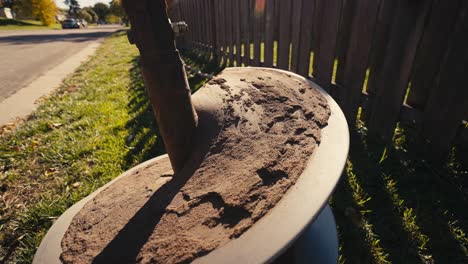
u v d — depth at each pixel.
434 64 2.05
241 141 1.12
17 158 2.86
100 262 0.91
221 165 1.06
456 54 1.82
